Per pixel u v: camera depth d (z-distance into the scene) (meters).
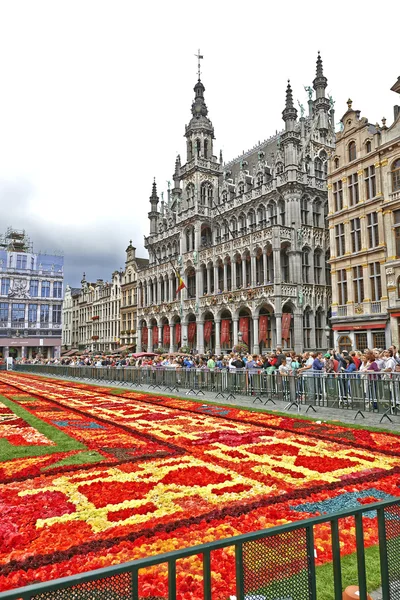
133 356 42.53
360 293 34.09
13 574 4.35
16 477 7.35
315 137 46.38
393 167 31.62
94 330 89.81
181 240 55.75
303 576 2.92
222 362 25.81
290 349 41.28
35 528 5.43
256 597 2.73
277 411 15.23
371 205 33.16
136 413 14.88
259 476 7.37
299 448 9.44
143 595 3.91
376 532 5.47
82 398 20.06
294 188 42.53
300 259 42.06
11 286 81.50
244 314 47.59
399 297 30.61
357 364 18.30
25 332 81.44
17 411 15.33
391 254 31.28
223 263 48.31
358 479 7.22
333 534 2.99
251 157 54.38
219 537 5.14
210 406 16.52
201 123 56.03
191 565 4.54
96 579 2.29
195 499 6.37
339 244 36.34
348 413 14.70
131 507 6.07
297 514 5.81
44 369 47.25
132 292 73.62
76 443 10.05
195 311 51.38
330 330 43.41
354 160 34.66
